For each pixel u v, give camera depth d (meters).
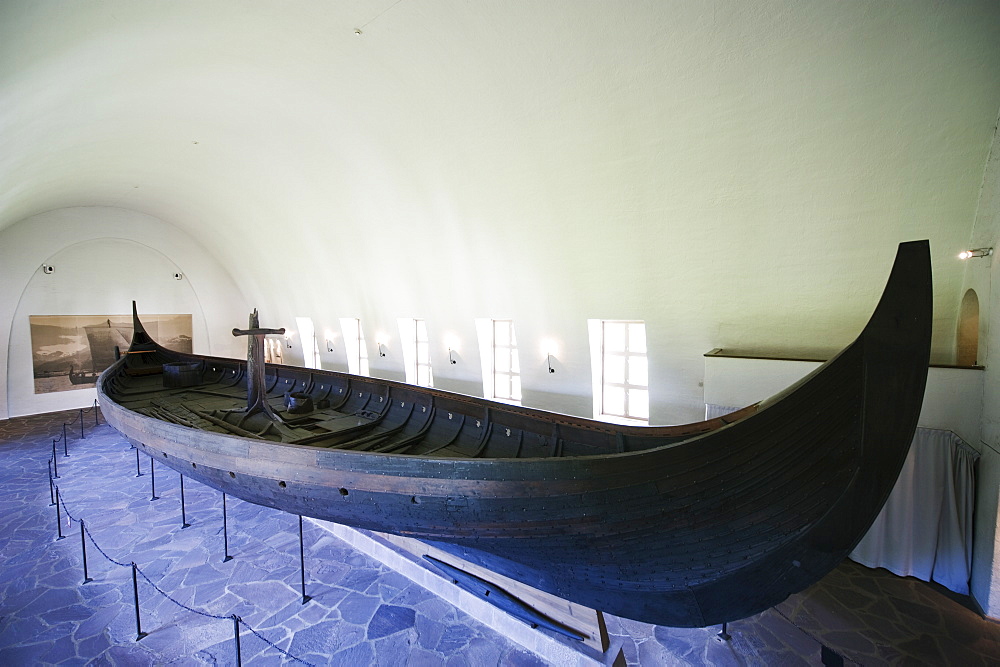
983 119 4.13
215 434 4.42
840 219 5.26
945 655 3.84
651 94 5.47
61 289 13.65
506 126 6.74
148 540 5.96
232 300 17.52
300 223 11.66
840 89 4.55
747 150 5.35
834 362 2.65
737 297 6.39
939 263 4.99
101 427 11.85
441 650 3.97
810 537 2.79
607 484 2.94
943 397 4.72
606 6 4.94
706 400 6.27
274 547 5.78
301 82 7.22
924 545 4.89
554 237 7.56
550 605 4.04
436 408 5.95
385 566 5.34
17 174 7.80
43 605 4.63
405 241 9.74
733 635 4.14
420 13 5.64
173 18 5.00
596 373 8.45
